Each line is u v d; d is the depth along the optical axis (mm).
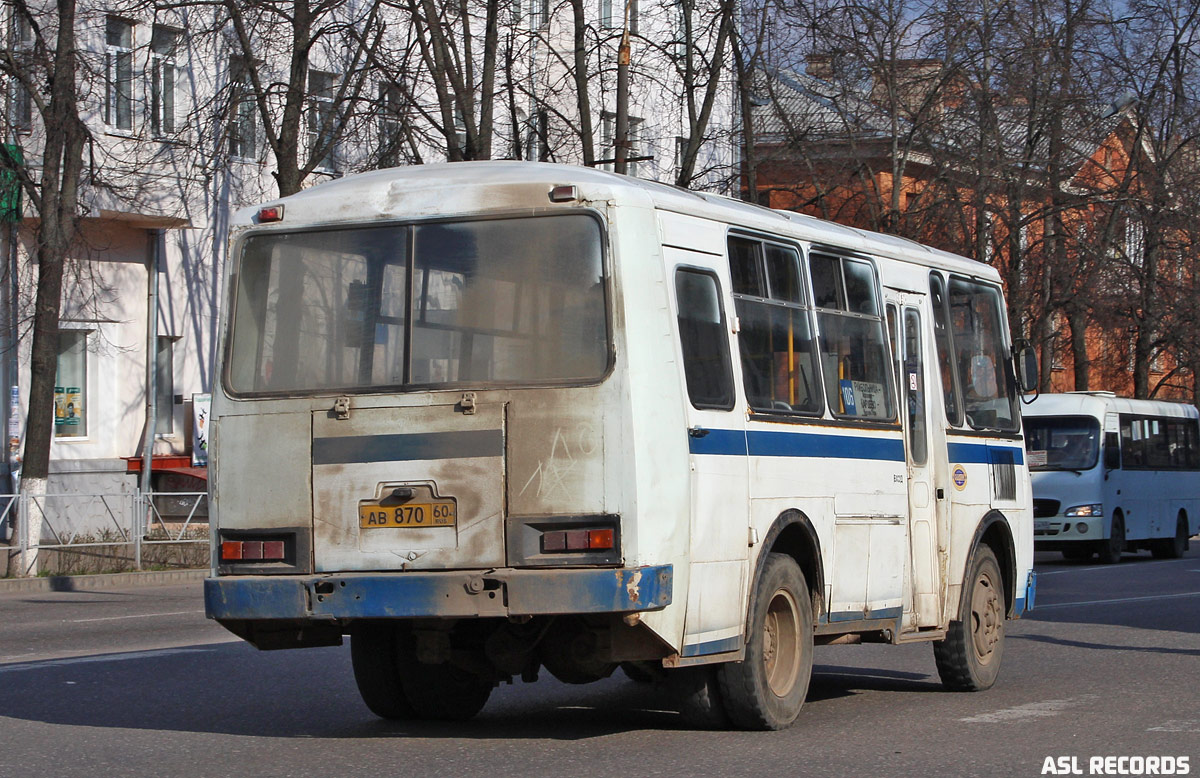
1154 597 20469
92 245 28641
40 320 24109
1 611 18547
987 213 33594
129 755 7969
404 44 31203
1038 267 35906
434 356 7957
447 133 26422
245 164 31000
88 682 11117
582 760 7766
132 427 29562
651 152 35406
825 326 9586
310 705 10086
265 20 27750
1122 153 39250
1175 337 40844
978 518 11352
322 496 8039
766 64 29078
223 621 8125
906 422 10477
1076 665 12641
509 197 7973
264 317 8367
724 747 8219
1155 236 38719
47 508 24203
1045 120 33344
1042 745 8383
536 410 7719
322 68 30859
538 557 7648
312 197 8406
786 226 9305
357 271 8203
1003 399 12234
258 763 7699
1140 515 32875
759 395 8719
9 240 26906
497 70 29484
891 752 8094
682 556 7793
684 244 8203
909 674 12219
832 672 12359
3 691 10625
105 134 27391
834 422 9500
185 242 30531
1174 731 8922
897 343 10539
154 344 29516
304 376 8211
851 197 32312
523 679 8797
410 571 7840
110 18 27719
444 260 8039
